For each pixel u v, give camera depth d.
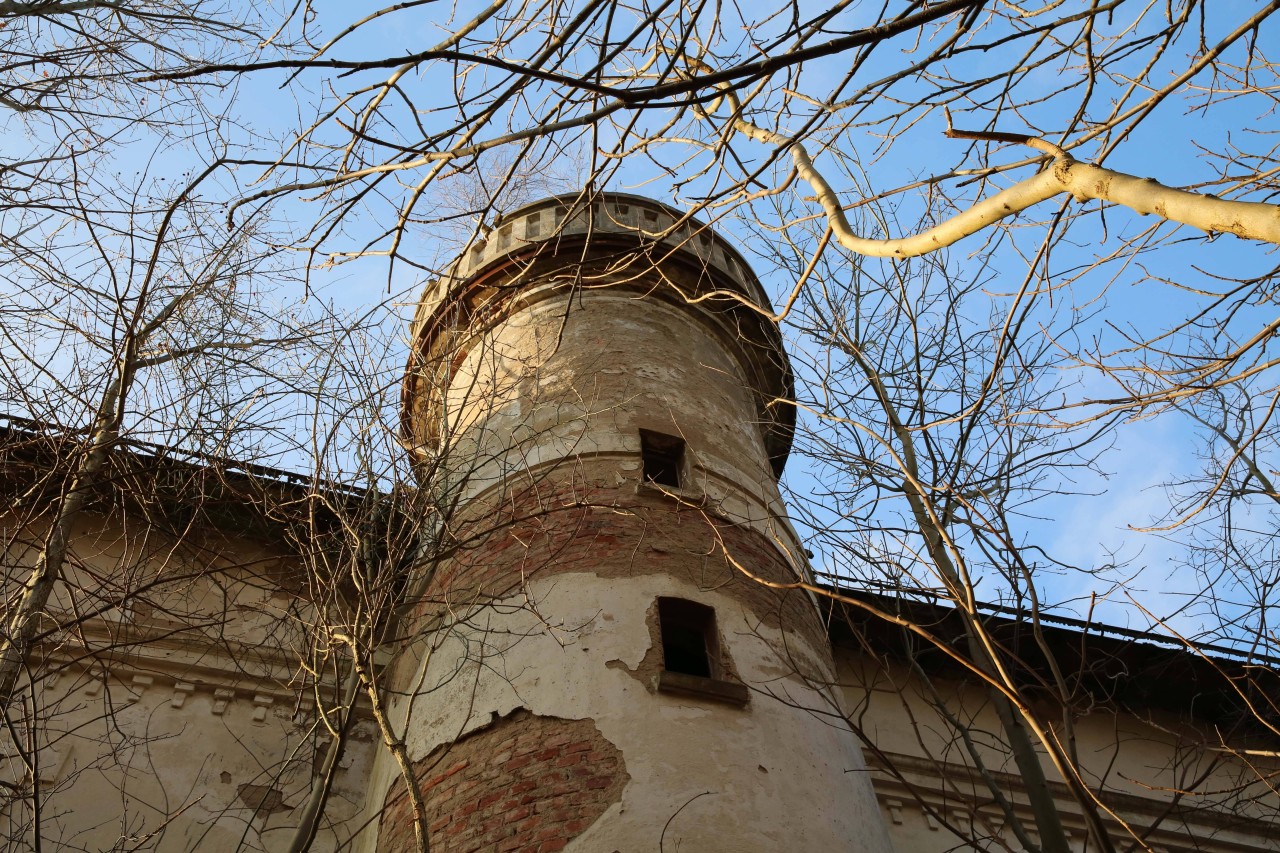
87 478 7.46
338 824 10.44
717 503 11.29
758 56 4.55
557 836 7.77
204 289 7.75
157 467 7.81
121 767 10.30
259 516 11.65
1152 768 14.18
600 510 10.73
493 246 14.38
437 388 9.32
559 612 9.62
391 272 6.18
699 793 8.08
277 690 11.50
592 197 6.24
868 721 13.33
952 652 5.74
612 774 8.17
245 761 10.81
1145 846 5.36
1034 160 5.27
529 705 8.86
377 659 11.46
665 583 9.98
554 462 11.45
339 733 6.13
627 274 14.01
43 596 6.75
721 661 9.44
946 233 5.01
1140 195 4.39
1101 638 14.30
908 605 11.56
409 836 8.54
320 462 7.55
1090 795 5.32
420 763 9.03
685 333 13.83
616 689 8.88
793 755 8.81
